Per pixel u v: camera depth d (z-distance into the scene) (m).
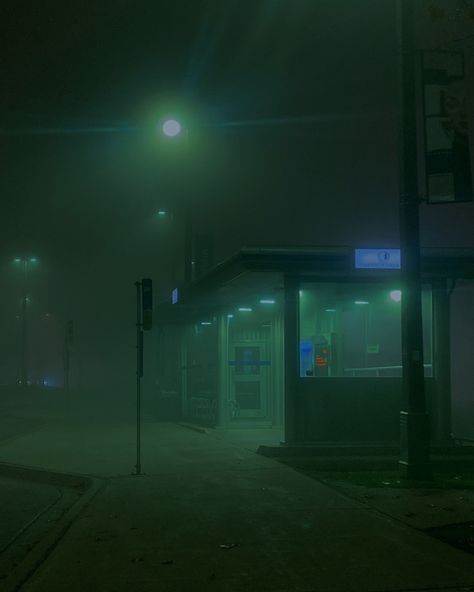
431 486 11.09
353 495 10.39
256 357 21.11
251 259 14.15
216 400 20.62
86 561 6.89
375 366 17.14
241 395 20.97
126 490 10.70
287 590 5.96
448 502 9.79
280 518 8.70
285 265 14.30
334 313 17.22
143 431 20.69
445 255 14.45
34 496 11.46
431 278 15.45
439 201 11.07
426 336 15.80
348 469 13.73
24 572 6.63
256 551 7.20
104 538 7.78
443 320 15.44
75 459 14.53
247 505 9.50
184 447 16.12
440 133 11.09
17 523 9.42
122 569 6.61
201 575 6.40
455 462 13.78
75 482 12.24
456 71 11.18
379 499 10.03
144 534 7.96
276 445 14.91
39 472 13.05
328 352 17.11
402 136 11.95
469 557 6.91
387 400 15.53
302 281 15.48
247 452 15.11
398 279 15.67
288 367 15.14
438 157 11.08
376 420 15.47
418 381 11.77
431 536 7.89
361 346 17.19
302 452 14.50
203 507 9.40
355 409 15.42
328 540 7.60
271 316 20.91
